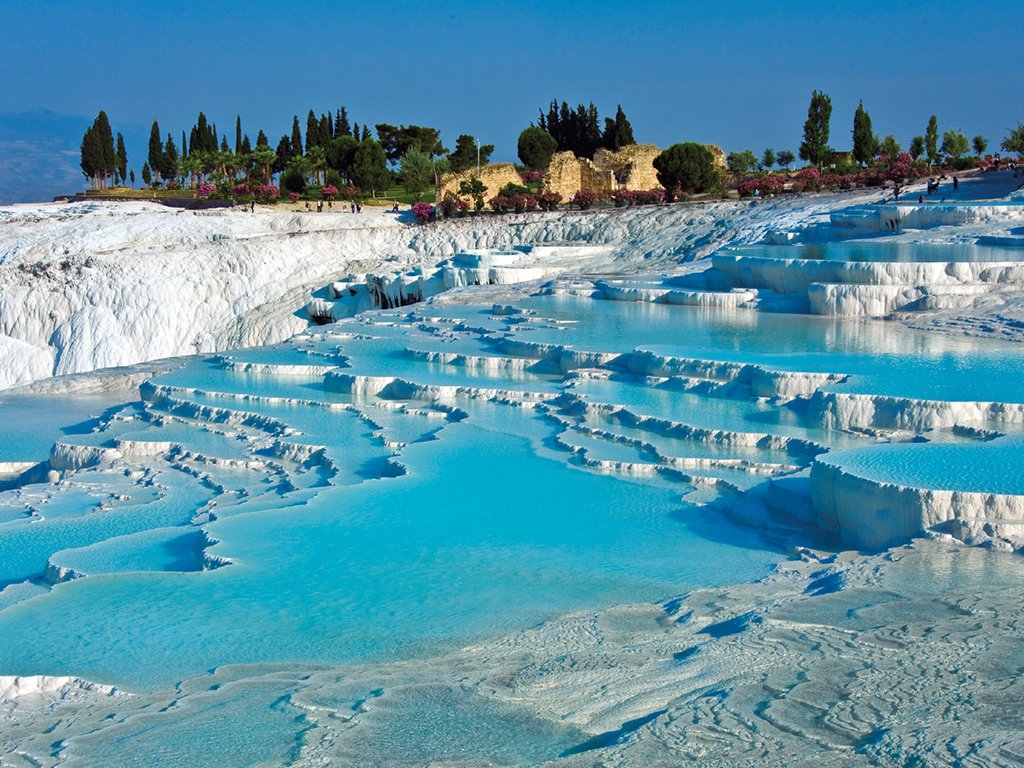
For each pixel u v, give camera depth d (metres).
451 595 11.81
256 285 48.69
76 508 17.61
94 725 8.80
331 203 65.25
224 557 13.21
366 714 8.60
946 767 6.74
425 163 67.94
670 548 13.34
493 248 47.75
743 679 8.58
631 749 7.41
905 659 8.65
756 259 31.00
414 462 17.44
